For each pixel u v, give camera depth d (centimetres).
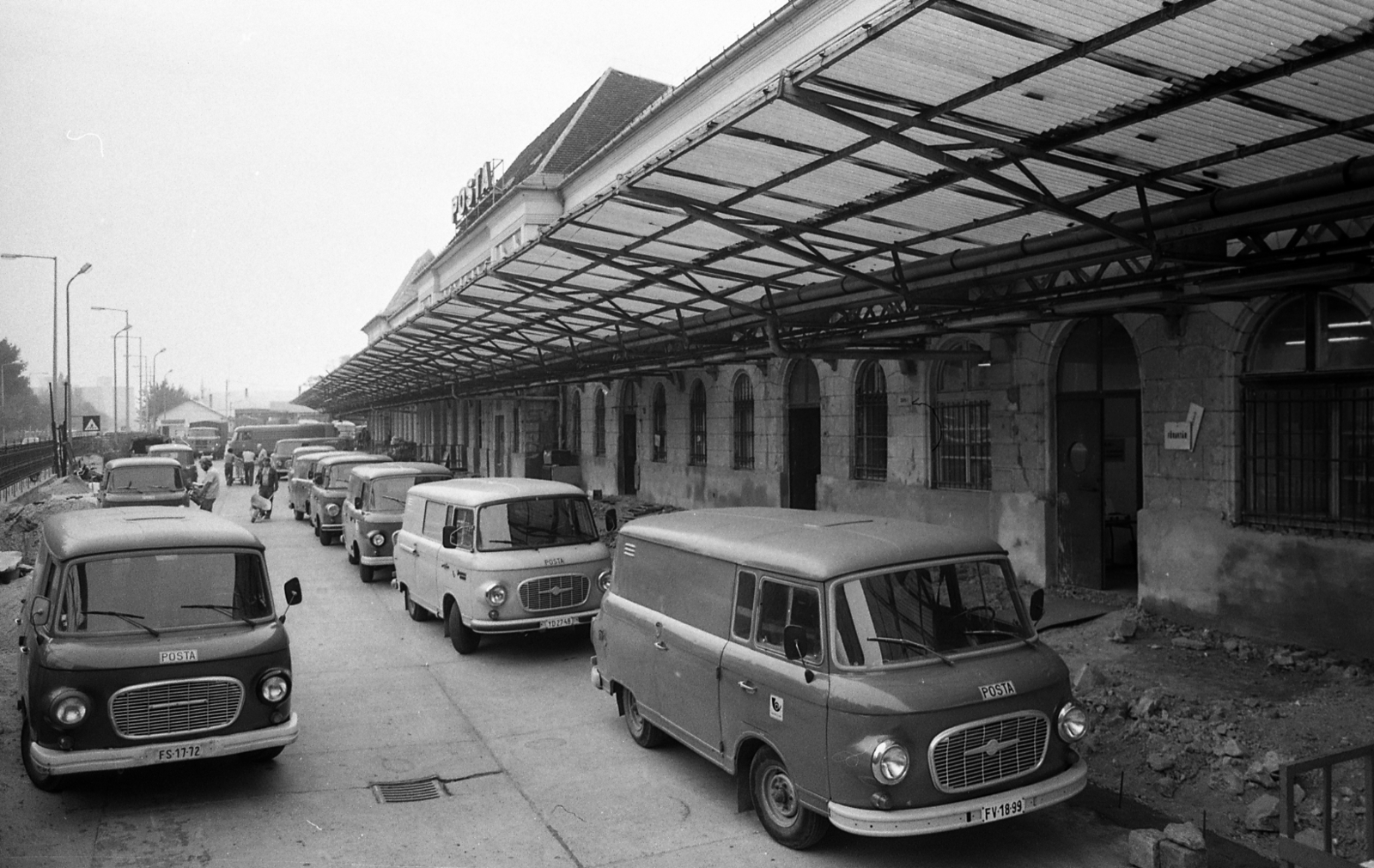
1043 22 534
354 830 662
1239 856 584
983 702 566
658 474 2317
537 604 1108
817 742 578
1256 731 734
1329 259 755
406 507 1427
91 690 662
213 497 2531
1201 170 716
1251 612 982
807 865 598
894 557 623
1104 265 955
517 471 3203
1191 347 1044
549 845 638
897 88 630
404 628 1316
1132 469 1412
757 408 1880
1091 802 678
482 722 903
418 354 2703
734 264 1170
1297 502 957
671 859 612
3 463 2908
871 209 883
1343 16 498
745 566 675
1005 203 833
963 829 644
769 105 666
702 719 702
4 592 1492
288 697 732
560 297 1493
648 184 880
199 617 725
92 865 602
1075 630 1059
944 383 1419
